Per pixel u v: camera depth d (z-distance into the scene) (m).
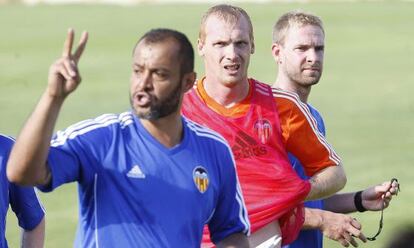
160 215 16.31
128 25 97.38
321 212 21.75
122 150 16.34
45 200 40.06
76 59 15.24
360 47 83.19
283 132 20.89
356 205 23.33
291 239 21.25
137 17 103.38
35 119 15.05
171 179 16.45
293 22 22.77
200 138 16.94
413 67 73.75
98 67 74.62
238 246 17.55
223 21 20.64
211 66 20.77
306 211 21.70
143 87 16.08
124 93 64.75
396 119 56.97
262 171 20.56
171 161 16.50
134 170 16.30
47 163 15.68
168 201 16.38
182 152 16.62
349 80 69.19
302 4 109.81
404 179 43.03
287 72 22.89
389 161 46.62
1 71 73.94
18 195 19.45
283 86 23.03
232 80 20.56
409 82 68.06
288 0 113.69
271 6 108.56
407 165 45.78
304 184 20.66
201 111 20.83
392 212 37.22
